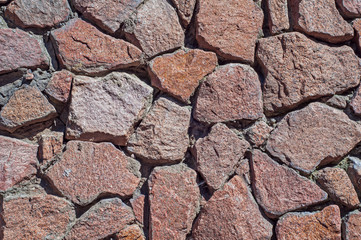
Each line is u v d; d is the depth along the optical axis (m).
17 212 1.27
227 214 1.36
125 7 1.38
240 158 1.40
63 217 1.30
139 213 1.35
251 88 1.42
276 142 1.41
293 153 1.41
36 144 1.33
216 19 1.42
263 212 1.38
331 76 1.45
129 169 1.36
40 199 1.29
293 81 1.43
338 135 1.43
